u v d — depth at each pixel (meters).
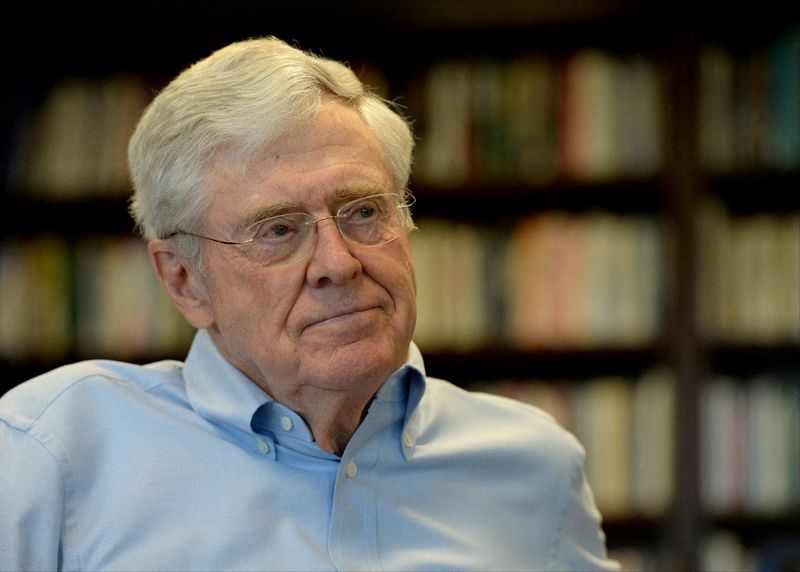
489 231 8.73
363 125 4.46
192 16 8.63
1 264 8.67
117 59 9.23
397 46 9.23
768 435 8.53
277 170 4.18
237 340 4.37
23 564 4.06
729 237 8.53
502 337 8.64
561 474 5.09
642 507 8.55
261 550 4.25
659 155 8.48
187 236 4.43
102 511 4.27
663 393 8.51
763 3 8.41
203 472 4.38
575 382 9.09
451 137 8.70
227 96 4.23
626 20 8.72
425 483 4.73
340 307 4.12
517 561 4.73
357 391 4.28
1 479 4.17
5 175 8.63
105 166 8.70
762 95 8.45
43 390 4.56
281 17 8.69
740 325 8.51
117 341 8.70
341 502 4.38
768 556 8.54
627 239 8.59
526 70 8.70
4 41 8.83
